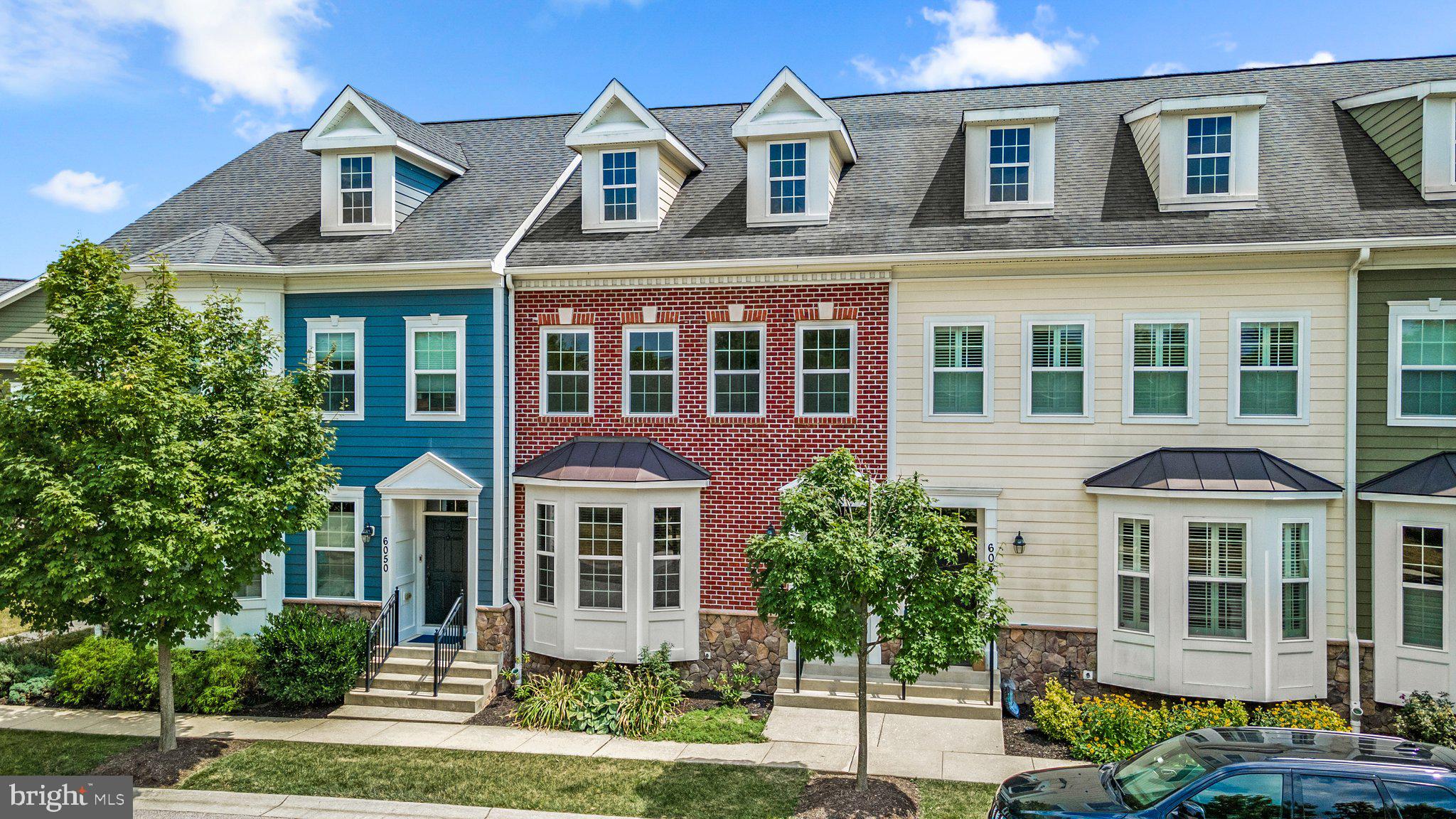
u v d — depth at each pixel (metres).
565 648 14.41
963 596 10.12
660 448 14.91
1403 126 13.86
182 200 18.62
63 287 11.48
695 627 14.59
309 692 13.72
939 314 14.17
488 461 15.13
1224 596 12.66
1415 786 7.21
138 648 11.09
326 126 16.38
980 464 14.03
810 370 14.59
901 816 9.89
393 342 15.48
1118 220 14.05
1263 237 13.07
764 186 15.46
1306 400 13.05
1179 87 17.05
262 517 11.27
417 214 16.89
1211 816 7.41
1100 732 11.92
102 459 10.42
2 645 15.27
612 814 10.02
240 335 12.56
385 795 10.58
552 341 15.45
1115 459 13.61
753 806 10.20
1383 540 12.60
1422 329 12.73
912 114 17.89
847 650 10.20
